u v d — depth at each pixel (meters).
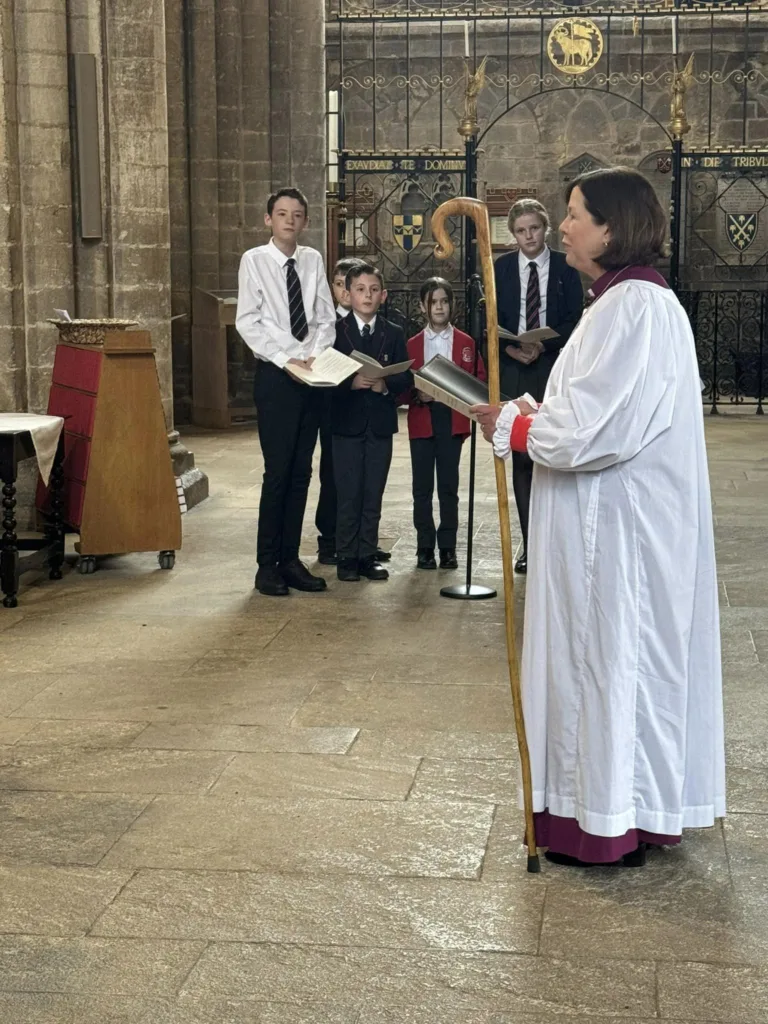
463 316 17.66
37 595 6.80
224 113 13.12
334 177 17.11
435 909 3.40
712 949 3.18
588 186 3.45
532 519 3.61
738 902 3.43
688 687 3.52
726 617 6.20
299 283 6.64
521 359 6.96
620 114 17.67
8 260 7.75
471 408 3.64
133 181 8.29
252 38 13.09
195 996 2.99
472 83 14.34
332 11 17.67
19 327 7.88
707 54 17.48
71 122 8.03
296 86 13.23
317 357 6.40
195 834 3.87
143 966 3.12
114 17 8.09
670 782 3.49
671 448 3.42
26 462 7.77
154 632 6.07
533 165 17.88
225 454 11.53
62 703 5.08
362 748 4.56
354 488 6.95
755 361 17.58
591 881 3.54
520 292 7.00
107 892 3.51
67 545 7.96
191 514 8.88
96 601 6.66
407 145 16.53
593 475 3.45
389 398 6.94
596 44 14.79
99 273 8.27
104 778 4.31
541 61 14.85
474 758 4.46
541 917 3.35
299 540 6.83
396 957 3.16
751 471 10.50
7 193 7.71
